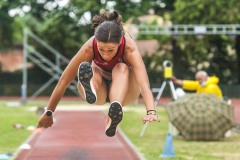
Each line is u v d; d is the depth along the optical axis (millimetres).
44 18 39062
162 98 34969
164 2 36688
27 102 30547
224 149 11758
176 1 33125
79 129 16016
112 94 5160
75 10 36719
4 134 14406
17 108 25281
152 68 37750
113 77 5297
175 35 33094
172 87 14055
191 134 13078
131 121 18969
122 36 5238
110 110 4953
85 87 4980
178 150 11500
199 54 34750
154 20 34500
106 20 5328
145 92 5121
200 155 10805
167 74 14086
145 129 14695
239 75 37875
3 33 40062
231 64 37938
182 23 32500
